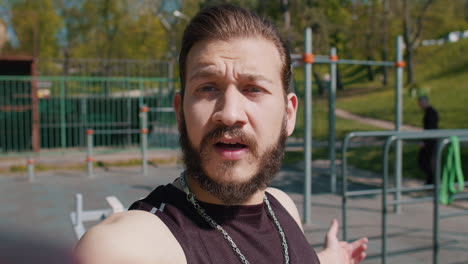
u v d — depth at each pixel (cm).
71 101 1348
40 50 3291
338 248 138
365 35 3050
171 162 1127
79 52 3447
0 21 1266
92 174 940
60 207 632
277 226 96
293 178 878
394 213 596
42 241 22
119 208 257
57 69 1656
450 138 362
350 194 412
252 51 81
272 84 83
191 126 80
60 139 1351
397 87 617
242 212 86
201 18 83
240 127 78
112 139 1380
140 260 66
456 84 2734
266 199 102
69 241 23
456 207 622
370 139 1566
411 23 3275
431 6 3244
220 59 79
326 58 635
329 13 2491
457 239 477
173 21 3052
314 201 678
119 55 3325
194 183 85
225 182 78
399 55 616
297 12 2186
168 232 75
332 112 734
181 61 86
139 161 1130
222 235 82
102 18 3269
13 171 1002
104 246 64
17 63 1276
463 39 3512
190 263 73
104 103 1393
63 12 3322
